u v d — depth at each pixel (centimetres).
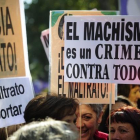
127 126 359
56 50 387
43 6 1661
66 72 380
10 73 366
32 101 321
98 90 387
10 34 368
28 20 1677
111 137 365
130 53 376
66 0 1608
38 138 229
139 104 496
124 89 501
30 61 1658
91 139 387
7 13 368
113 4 1441
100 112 395
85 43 378
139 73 375
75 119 324
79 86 386
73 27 378
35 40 1672
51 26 388
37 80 1716
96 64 377
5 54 364
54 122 241
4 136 362
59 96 323
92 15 378
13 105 362
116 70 377
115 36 376
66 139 230
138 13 529
